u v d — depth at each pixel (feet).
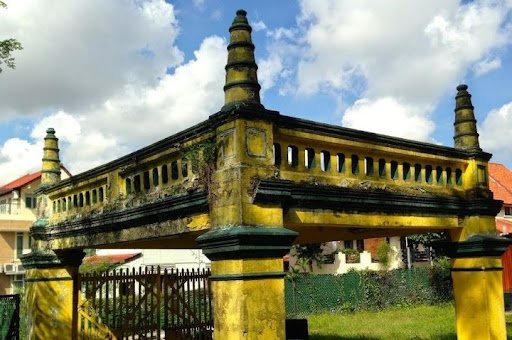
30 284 37.29
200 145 21.99
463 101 31.71
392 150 26.40
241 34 21.66
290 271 88.28
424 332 57.57
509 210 117.19
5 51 32.42
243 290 19.47
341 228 27.73
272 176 21.09
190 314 44.62
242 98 21.01
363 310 89.56
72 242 34.14
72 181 33.35
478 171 30.99
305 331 39.88
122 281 41.86
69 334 37.09
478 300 29.73
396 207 26.21
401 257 117.70
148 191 26.12
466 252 30.09
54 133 38.99
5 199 136.67
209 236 20.31
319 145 23.70
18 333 44.60
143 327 41.22
